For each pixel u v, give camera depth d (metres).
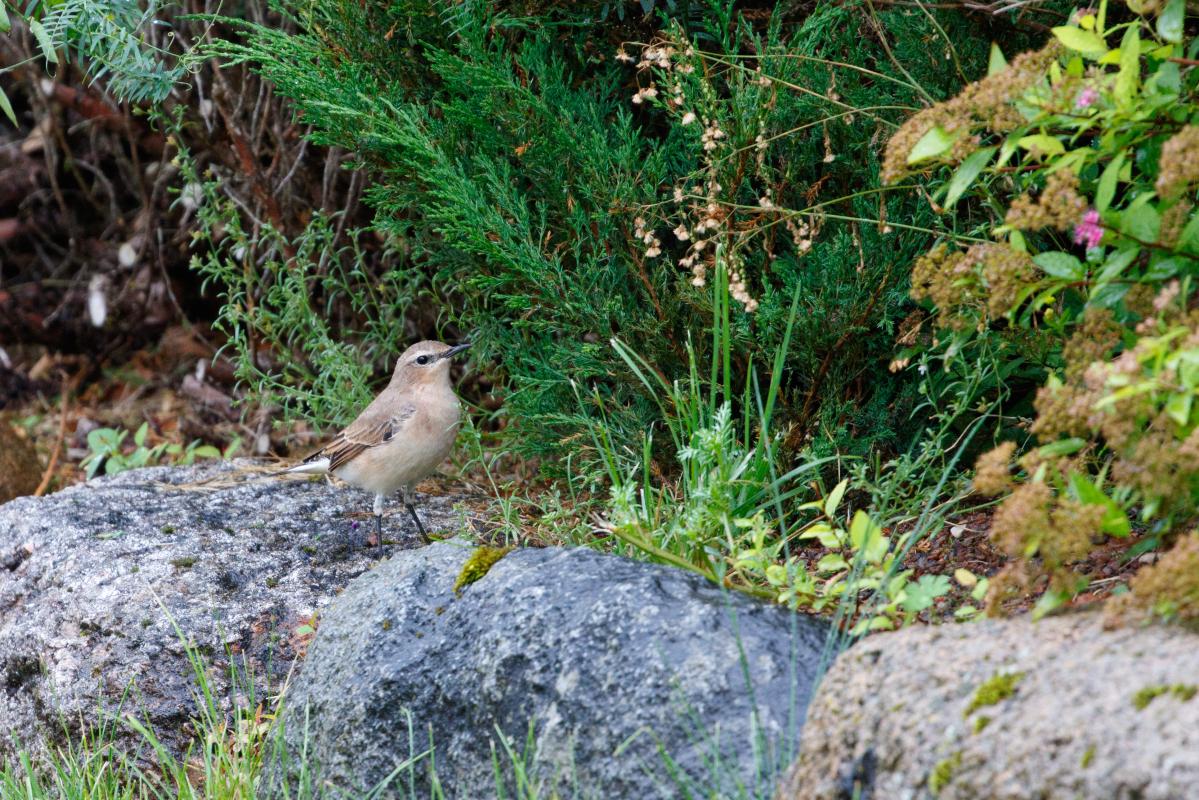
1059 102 6.57
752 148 9.83
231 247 15.62
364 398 13.15
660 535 9.05
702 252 10.56
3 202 18.92
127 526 11.31
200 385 16.47
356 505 11.95
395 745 7.99
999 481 6.44
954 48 9.84
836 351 10.18
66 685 9.82
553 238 11.12
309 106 10.84
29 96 17.83
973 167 6.76
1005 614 7.55
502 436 12.65
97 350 17.75
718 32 10.11
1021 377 9.91
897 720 5.67
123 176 17.97
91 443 14.91
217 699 9.53
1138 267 7.03
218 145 14.72
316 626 9.87
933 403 9.45
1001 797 5.14
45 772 9.74
